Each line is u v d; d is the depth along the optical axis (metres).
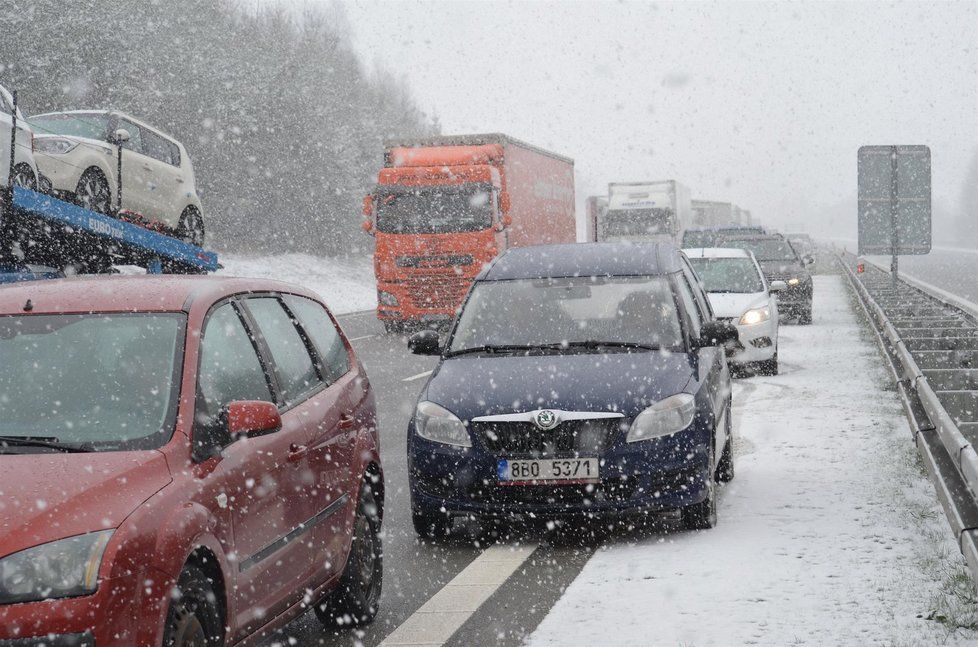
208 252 16.02
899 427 11.16
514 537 7.73
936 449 7.39
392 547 7.56
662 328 8.43
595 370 7.84
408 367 19.58
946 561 6.37
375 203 26.78
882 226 25.19
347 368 6.38
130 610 3.74
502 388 7.70
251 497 4.61
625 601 5.96
